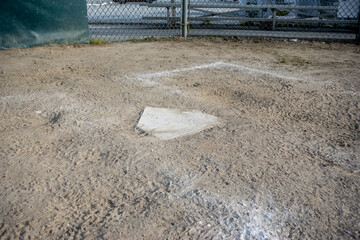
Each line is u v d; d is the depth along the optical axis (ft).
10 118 10.61
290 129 9.91
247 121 10.39
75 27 22.40
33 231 5.90
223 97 12.55
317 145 8.93
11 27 20.40
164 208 6.46
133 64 17.42
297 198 6.74
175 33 27.30
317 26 30.37
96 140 9.12
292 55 20.06
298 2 31.12
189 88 13.53
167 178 7.40
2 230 5.91
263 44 23.57
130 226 6.01
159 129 9.75
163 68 16.63
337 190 7.00
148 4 29.68
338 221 6.13
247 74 15.65
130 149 8.61
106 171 7.69
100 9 45.78
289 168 7.80
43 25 21.39
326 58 19.33
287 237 5.76
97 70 16.17
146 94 12.73
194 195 6.82
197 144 8.87
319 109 11.46
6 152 8.52
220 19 29.01
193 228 5.96
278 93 13.00
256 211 6.37
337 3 30.58
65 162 8.07
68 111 11.10
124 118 10.54
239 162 8.02
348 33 28.09
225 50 21.33
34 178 7.44
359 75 15.62
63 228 5.98
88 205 6.57
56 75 15.29
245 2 32.37
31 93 12.82
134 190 7.01
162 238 5.74
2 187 7.09
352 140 9.23
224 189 7.01
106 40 24.54
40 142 9.05
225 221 6.12
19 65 16.98
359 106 11.68
